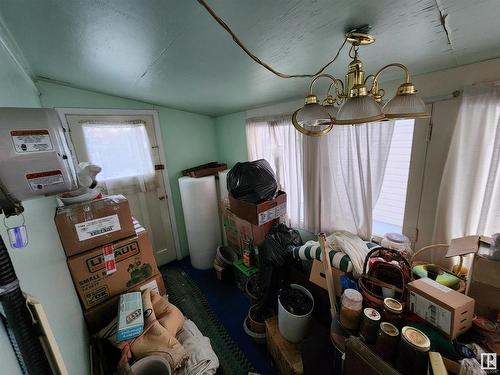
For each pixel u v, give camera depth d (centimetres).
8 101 79
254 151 240
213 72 128
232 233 245
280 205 192
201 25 80
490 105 103
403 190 149
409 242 142
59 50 110
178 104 237
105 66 133
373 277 112
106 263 131
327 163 179
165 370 103
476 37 80
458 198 121
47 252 83
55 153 48
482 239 102
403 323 93
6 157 44
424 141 130
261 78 137
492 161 104
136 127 244
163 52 104
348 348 92
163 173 270
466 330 86
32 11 73
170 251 291
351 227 176
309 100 78
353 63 72
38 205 86
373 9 65
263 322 163
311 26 76
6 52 89
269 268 167
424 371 76
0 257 42
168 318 128
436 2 61
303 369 119
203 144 296
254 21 75
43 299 67
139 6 70
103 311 130
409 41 84
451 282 107
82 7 71
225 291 230
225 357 159
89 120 216
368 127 148
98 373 113
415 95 67
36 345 49
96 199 141
